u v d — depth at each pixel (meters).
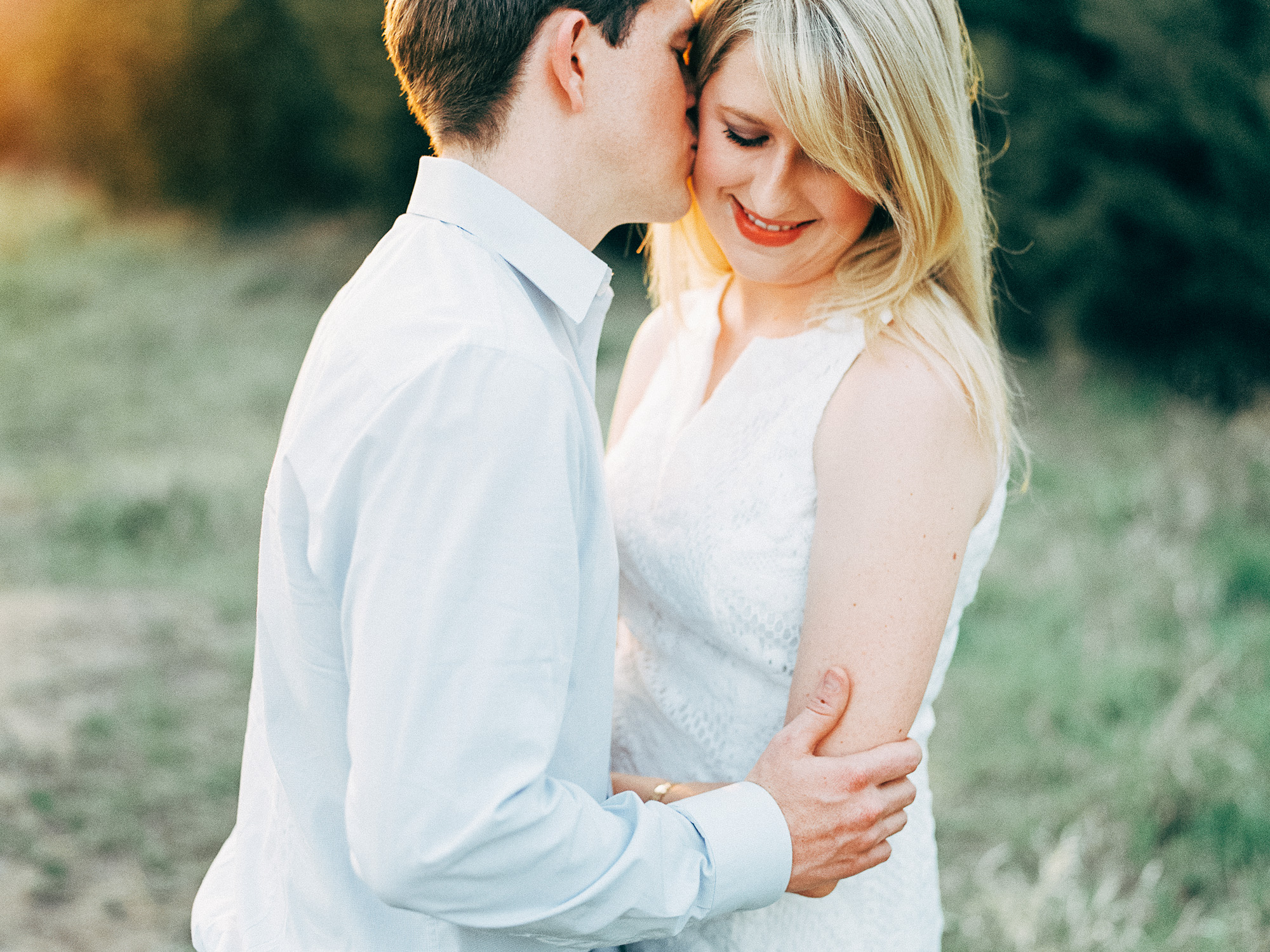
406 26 1.12
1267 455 5.21
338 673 1.05
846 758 1.10
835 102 1.13
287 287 9.64
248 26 11.06
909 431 1.13
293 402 1.11
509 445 0.93
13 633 3.92
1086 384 6.48
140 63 11.42
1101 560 4.34
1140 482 4.94
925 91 1.15
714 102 1.20
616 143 1.14
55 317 8.96
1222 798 2.87
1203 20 5.84
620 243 9.25
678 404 1.41
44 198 12.31
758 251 1.27
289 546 1.04
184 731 3.37
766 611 1.22
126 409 6.88
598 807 1.02
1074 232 6.38
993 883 2.66
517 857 0.92
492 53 1.08
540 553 0.94
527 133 1.11
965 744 3.28
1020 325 7.11
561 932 0.98
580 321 1.14
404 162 10.52
